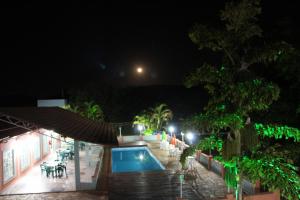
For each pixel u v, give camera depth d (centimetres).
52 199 1250
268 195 1041
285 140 1392
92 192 1341
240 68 801
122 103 4531
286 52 773
